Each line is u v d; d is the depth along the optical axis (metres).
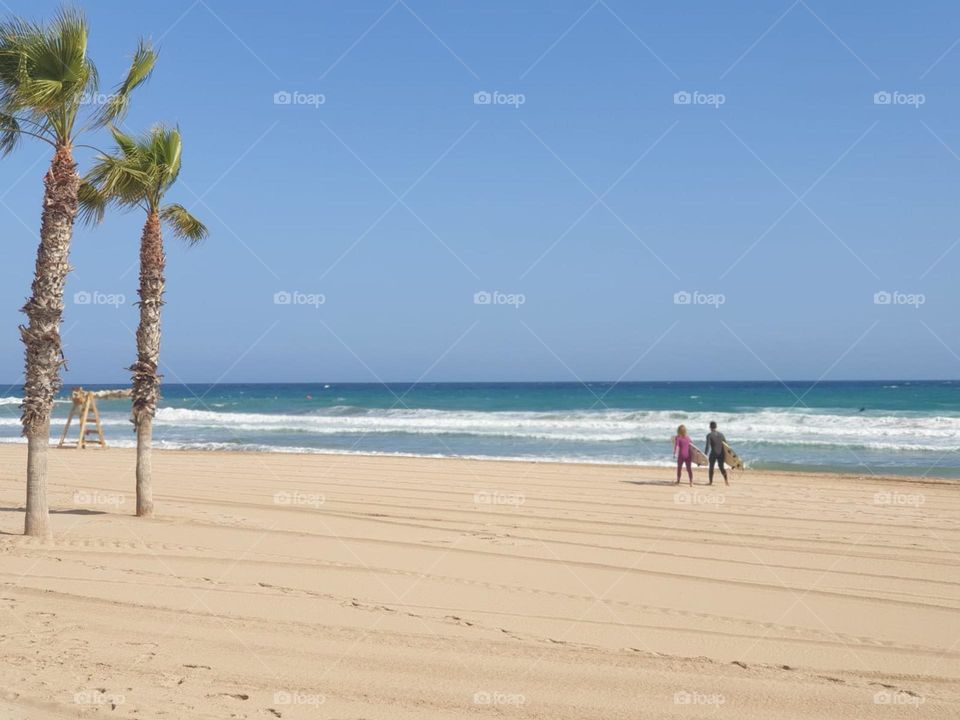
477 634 7.95
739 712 6.24
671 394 104.31
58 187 11.66
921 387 117.69
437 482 21.61
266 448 35.31
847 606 9.52
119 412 62.41
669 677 6.95
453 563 11.25
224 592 9.21
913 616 9.13
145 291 14.27
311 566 10.75
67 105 11.52
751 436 39.31
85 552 11.05
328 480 21.94
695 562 11.79
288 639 7.59
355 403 90.44
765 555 12.43
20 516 14.14
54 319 11.88
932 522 15.80
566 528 14.52
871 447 34.09
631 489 20.50
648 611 9.05
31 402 11.84
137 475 14.48
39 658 6.80
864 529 14.92
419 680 6.68
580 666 7.14
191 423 51.22
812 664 7.41
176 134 13.95
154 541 12.04
